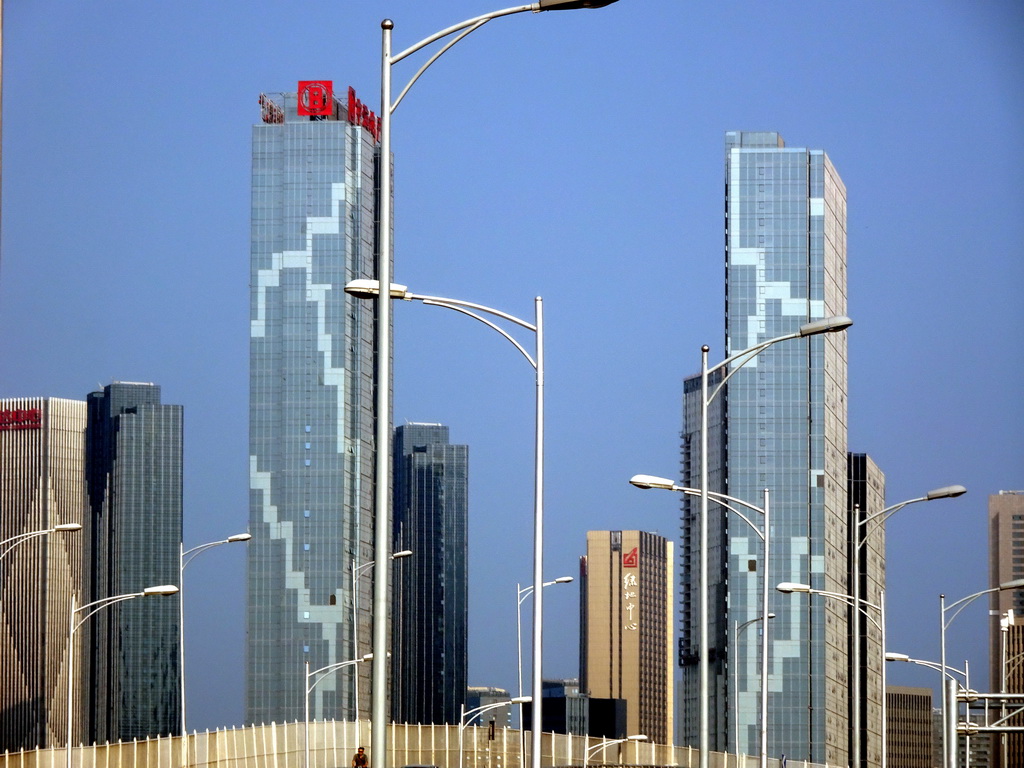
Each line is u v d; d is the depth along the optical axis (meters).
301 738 150.25
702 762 65.69
